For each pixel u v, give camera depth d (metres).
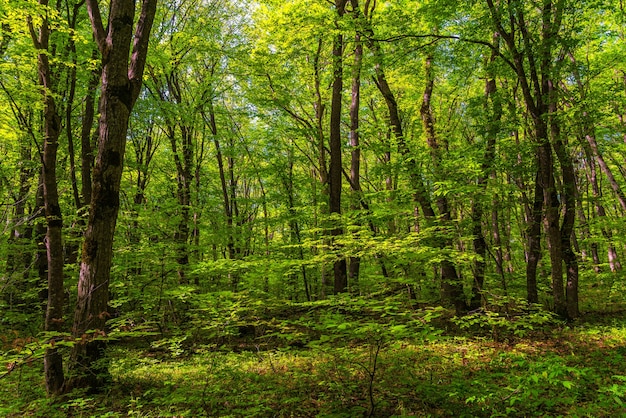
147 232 12.47
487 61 12.13
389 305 4.94
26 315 10.23
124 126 6.27
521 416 4.75
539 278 14.09
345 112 19.31
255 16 15.25
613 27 13.07
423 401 5.14
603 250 21.58
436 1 9.65
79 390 5.86
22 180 11.91
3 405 5.86
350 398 5.45
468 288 11.59
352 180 13.92
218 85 15.91
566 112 9.70
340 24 10.43
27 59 7.39
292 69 14.63
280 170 17.80
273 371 7.07
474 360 7.32
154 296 10.62
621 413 4.56
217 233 15.06
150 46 12.95
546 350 7.83
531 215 12.71
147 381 6.88
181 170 15.67
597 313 11.64
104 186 6.10
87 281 6.03
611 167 21.66
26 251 11.18
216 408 5.37
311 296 15.88
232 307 7.30
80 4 7.28
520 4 9.15
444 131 13.30
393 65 11.19
